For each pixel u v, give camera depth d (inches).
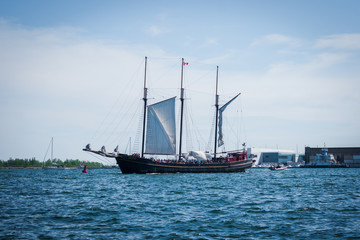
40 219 1525.6
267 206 1883.6
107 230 1337.4
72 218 1551.4
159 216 1598.2
